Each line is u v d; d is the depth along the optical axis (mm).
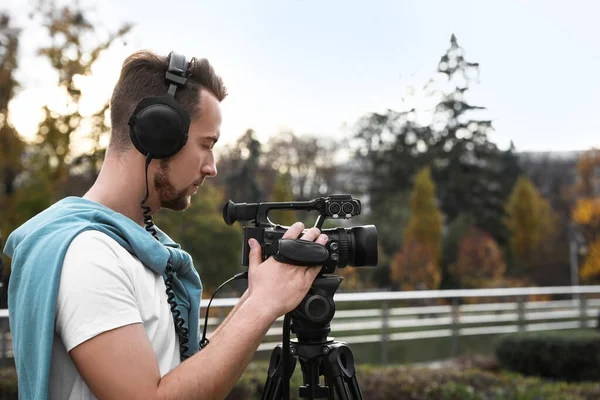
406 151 30000
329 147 32344
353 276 19156
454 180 29594
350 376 1561
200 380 1141
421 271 22047
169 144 1292
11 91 13148
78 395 1178
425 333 9969
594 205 28844
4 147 12945
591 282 29234
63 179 12844
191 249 15688
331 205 1469
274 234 1399
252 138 24469
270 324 1256
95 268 1146
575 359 8398
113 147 1345
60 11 12102
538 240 29766
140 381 1102
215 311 6082
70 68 11938
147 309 1223
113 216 1270
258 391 5043
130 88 1330
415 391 5543
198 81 1366
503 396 5645
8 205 12977
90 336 1105
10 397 4438
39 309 1137
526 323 11695
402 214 26109
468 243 24844
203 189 16906
